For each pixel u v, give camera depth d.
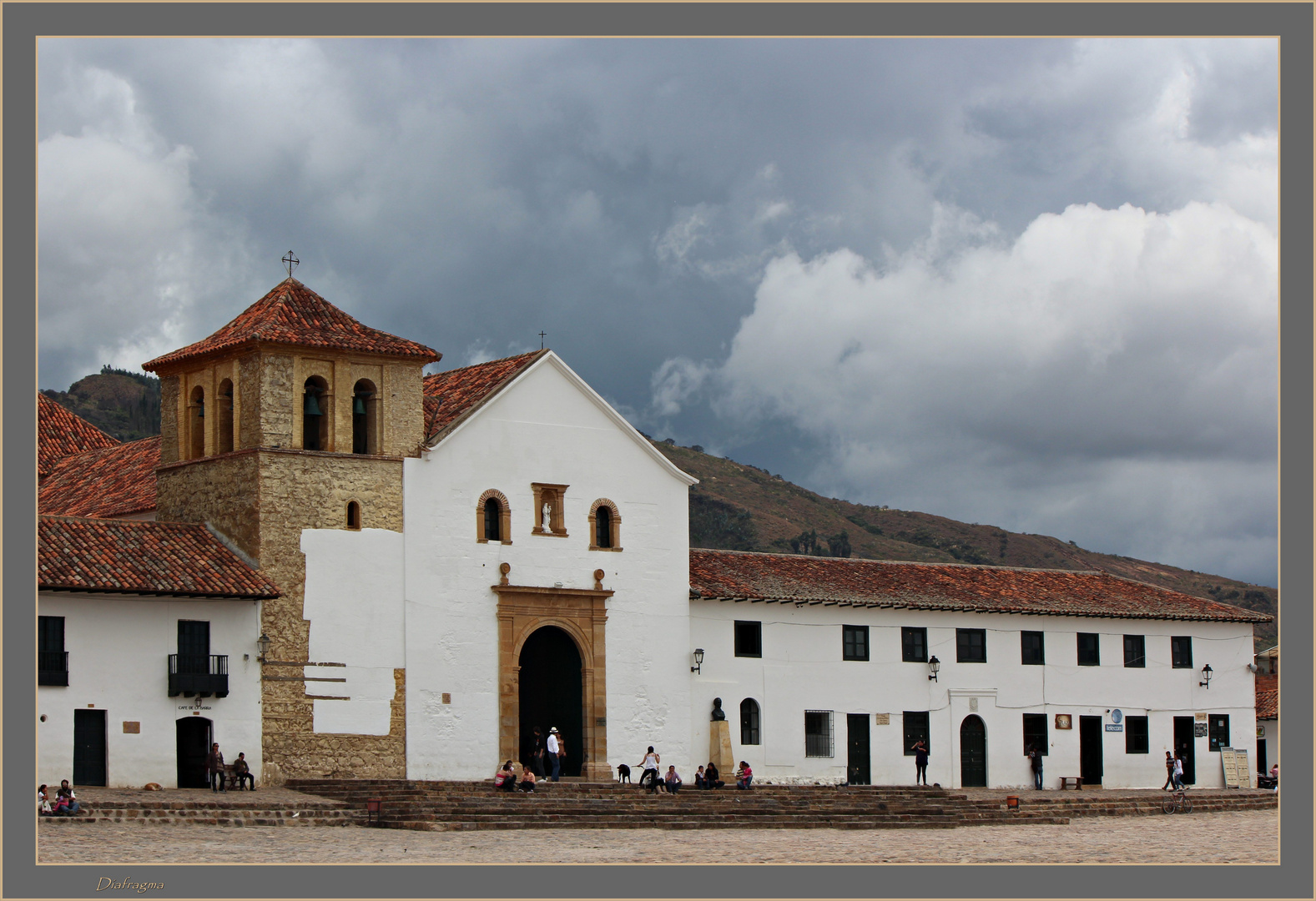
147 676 42.75
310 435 47.78
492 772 48.25
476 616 48.59
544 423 50.69
